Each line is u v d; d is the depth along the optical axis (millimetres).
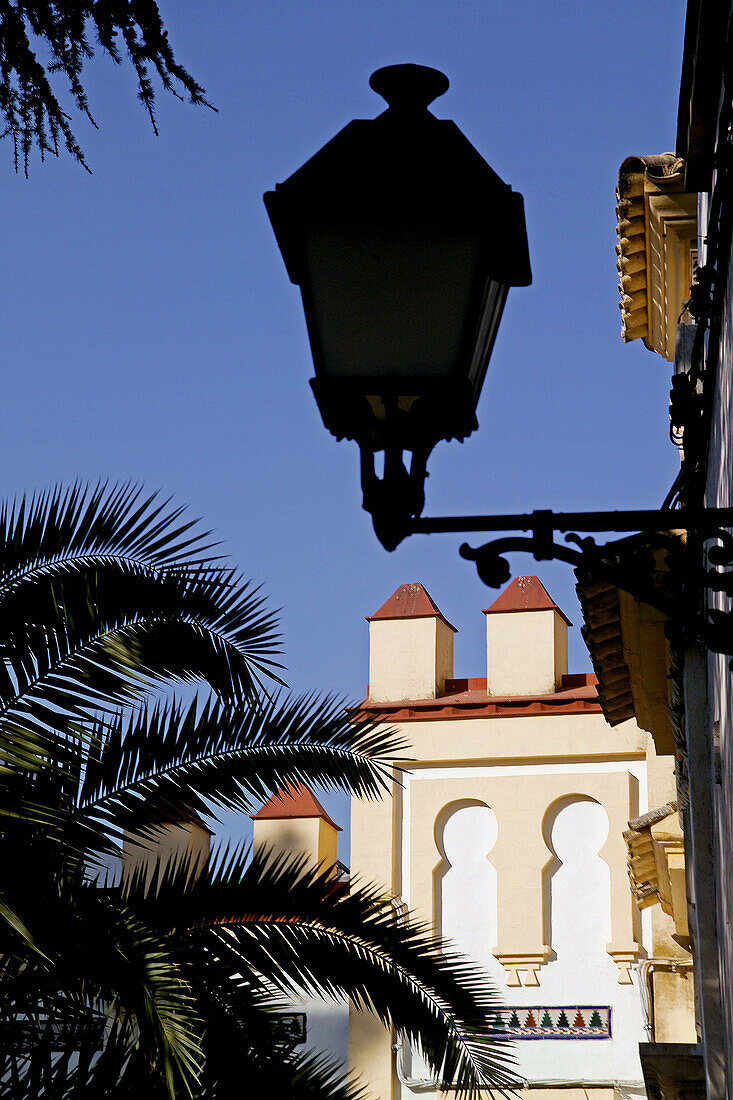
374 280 3453
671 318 10906
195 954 9148
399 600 18750
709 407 6148
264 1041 9055
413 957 9938
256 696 9547
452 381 3430
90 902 7969
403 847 17188
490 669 17969
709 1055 8117
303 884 9773
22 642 8695
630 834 12797
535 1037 15844
